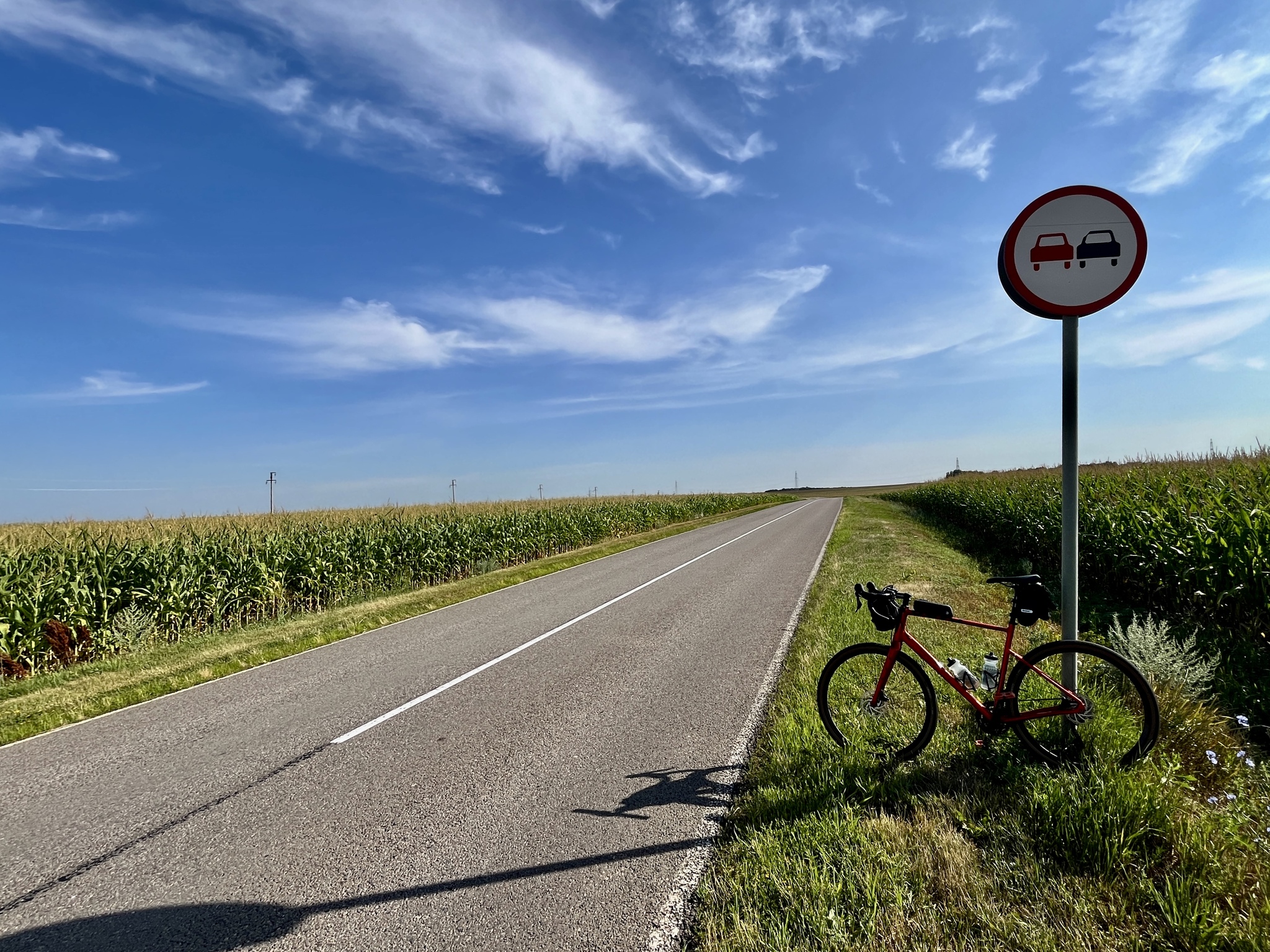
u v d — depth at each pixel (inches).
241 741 206.7
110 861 136.9
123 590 438.3
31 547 507.5
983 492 855.7
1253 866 110.1
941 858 115.8
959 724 171.8
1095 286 156.7
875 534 805.2
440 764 180.1
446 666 289.3
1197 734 155.5
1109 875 108.3
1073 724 146.6
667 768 169.5
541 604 446.6
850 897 106.6
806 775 152.2
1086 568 428.8
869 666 181.8
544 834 138.6
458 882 122.2
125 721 237.6
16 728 233.1
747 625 342.3
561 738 194.5
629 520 1331.2
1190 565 300.7
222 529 698.2
